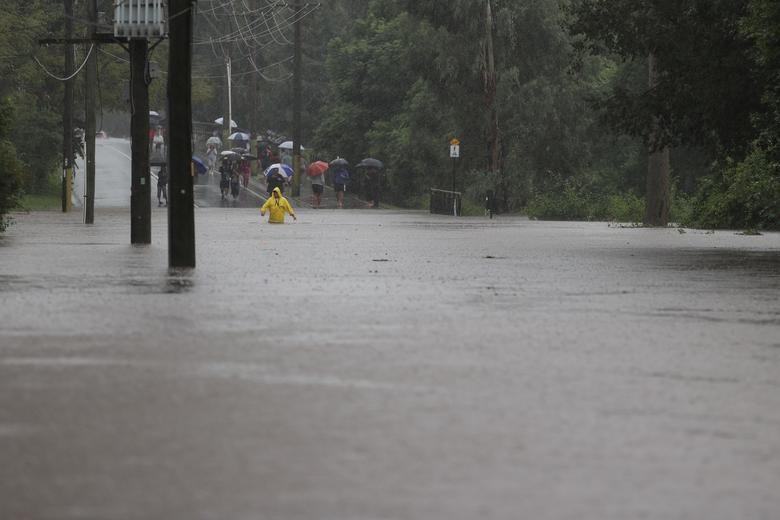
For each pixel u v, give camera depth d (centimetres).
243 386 2784
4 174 10575
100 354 3281
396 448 2152
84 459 2061
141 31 9200
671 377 2934
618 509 1764
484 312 4384
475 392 2716
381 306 4581
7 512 1734
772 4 7738
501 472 1983
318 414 2456
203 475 1956
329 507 1769
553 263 7119
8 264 6881
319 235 10788
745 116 9044
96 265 6819
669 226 14325
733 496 1841
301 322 4047
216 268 6588
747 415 2464
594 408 2531
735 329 3912
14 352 3316
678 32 8988
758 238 10706
